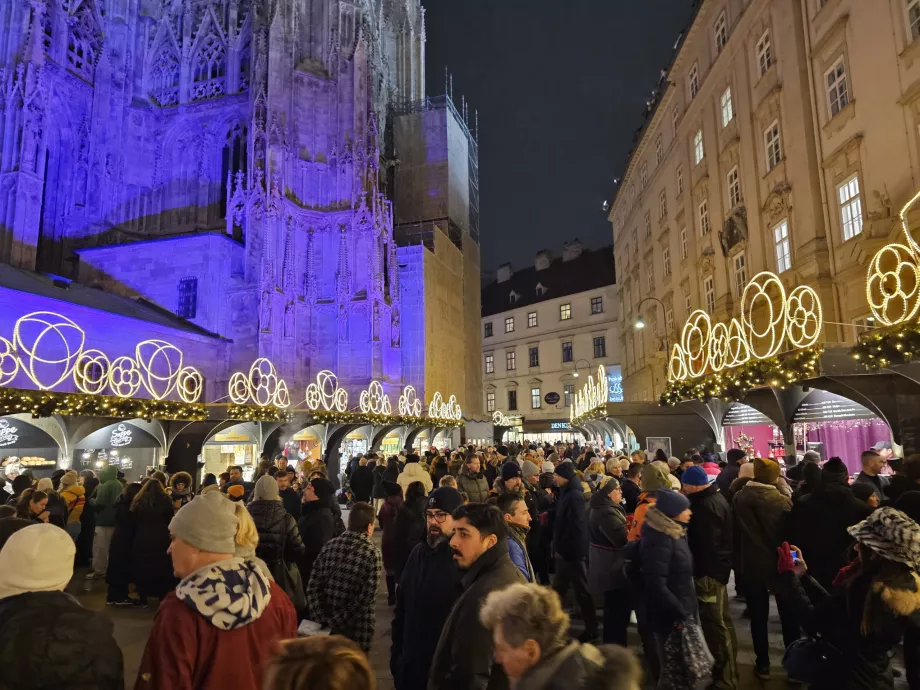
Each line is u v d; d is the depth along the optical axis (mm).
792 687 6516
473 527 3924
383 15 60125
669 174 35594
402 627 4914
